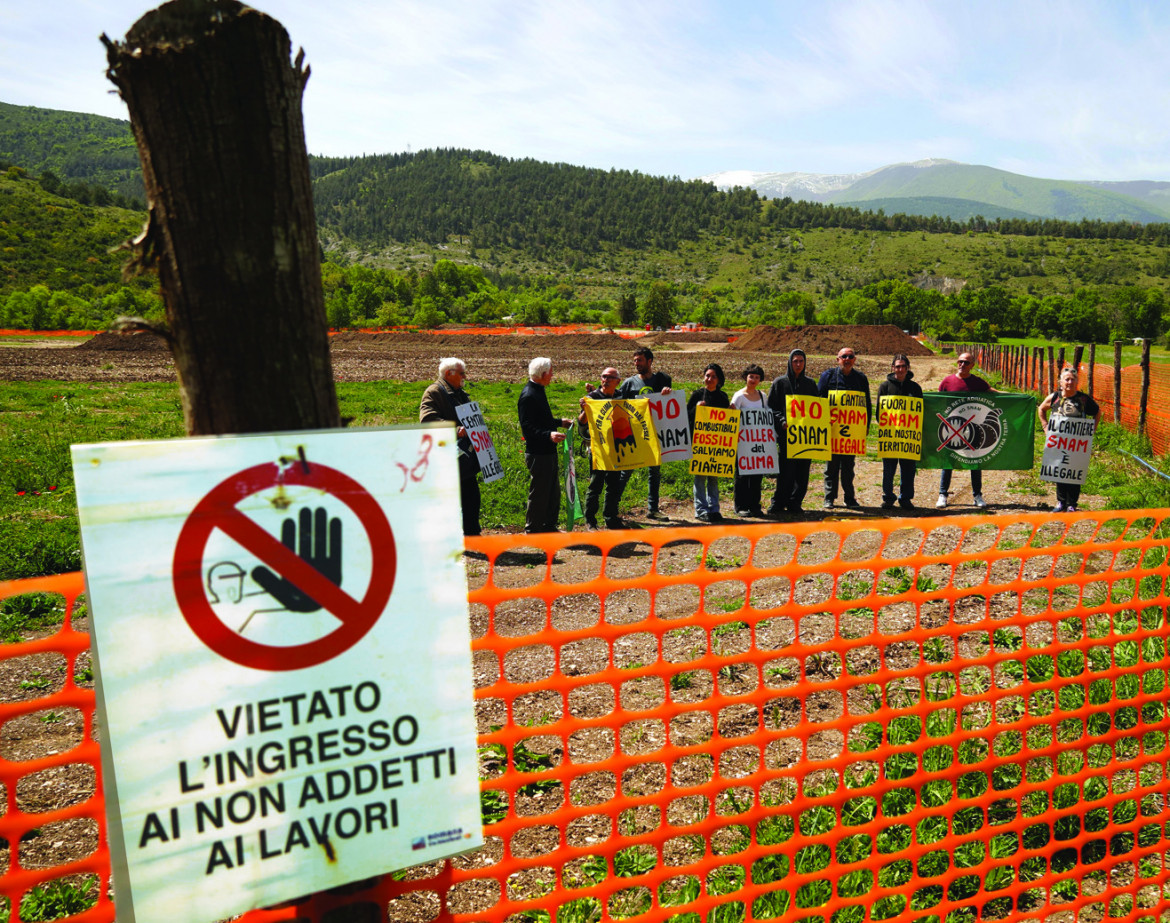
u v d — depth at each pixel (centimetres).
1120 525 823
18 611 603
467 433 770
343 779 158
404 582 162
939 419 998
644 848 314
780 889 249
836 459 1020
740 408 941
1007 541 794
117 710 139
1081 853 319
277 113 149
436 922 191
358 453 157
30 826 163
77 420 1605
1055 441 898
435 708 166
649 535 228
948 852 306
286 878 153
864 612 588
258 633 149
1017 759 282
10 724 436
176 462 142
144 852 142
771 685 468
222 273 148
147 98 143
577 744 400
